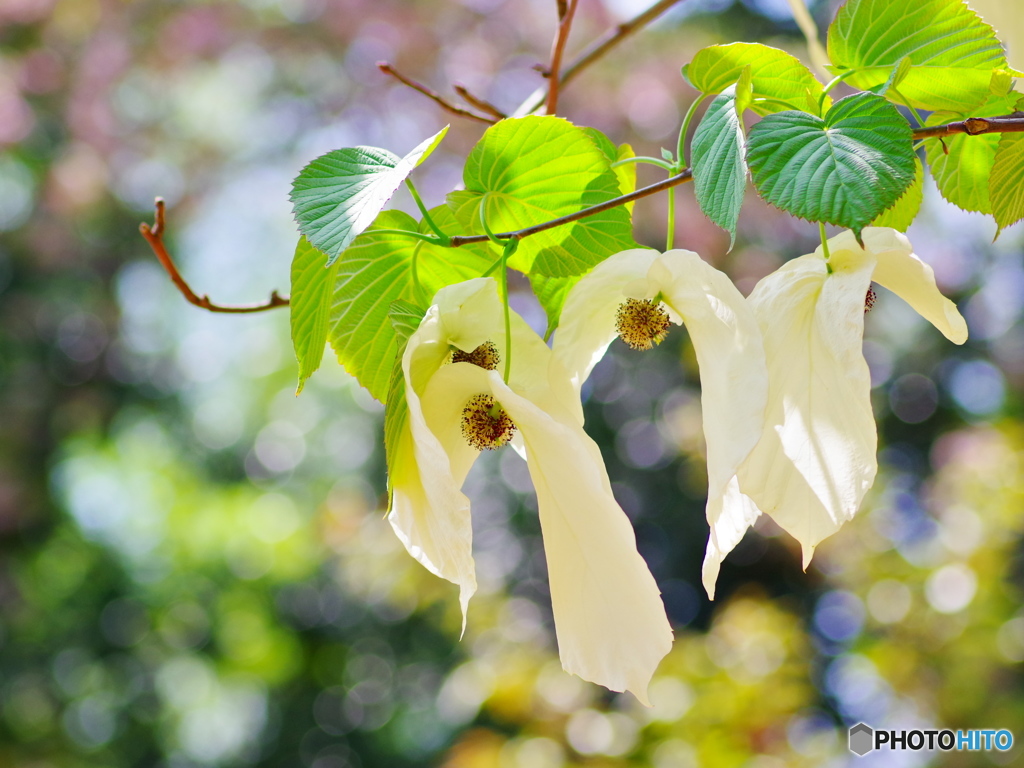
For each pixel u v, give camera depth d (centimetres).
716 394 96
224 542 898
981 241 823
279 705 1005
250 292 1016
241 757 1004
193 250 1003
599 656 99
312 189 104
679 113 724
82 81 783
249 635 969
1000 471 546
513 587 923
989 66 113
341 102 775
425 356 103
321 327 119
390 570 695
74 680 915
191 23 761
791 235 775
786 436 102
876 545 568
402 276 128
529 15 734
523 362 105
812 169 94
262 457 988
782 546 835
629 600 98
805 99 118
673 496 930
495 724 861
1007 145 116
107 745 931
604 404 924
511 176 123
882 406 912
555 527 101
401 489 104
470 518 94
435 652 973
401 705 987
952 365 895
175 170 853
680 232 693
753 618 479
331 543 762
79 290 920
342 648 986
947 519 554
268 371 996
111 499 960
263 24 762
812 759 430
